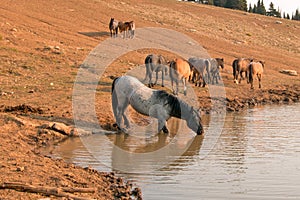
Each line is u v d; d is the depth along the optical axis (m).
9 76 20.77
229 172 9.34
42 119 13.68
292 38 59.19
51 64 24.12
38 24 36.75
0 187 7.29
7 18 36.00
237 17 65.12
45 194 7.28
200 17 59.25
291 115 17.28
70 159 10.21
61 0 49.81
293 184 8.57
